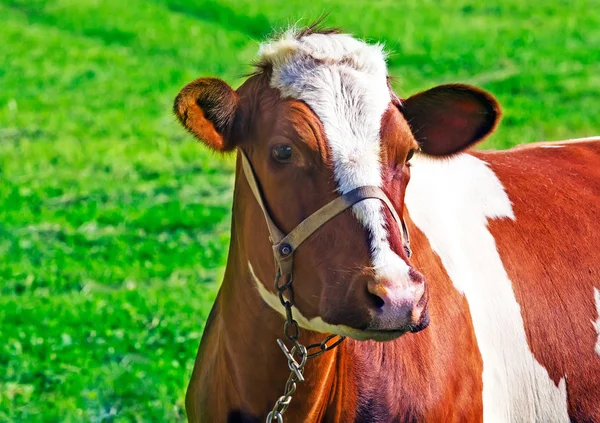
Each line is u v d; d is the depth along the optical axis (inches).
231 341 289.4
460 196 337.1
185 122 266.8
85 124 1154.7
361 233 242.8
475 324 316.2
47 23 1696.6
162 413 472.1
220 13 1715.1
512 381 321.7
